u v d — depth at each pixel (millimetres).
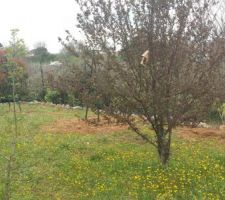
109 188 9891
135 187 9961
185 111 10805
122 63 10805
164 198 9273
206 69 10516
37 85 29844
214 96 10758
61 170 11469
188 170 10914
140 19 10609
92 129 17250
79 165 11734
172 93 10570
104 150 13492
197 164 11547
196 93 10531
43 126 18203
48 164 12117
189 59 10492
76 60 15898
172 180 10242
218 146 14367
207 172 10875
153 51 10500
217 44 10539
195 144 14562
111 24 10789
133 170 11148
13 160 12289
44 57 38375
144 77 10688
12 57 8086
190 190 9711
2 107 25781
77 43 11586
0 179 10859
